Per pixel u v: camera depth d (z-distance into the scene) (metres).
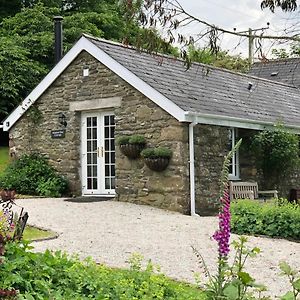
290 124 18.72
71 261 6.87
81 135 17.39
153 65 17.20
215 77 19.42
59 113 17.64
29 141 18.33
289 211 12.06
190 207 14.88
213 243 10.64
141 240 10.75
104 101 16.48
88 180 17.30
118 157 16.06
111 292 6.34
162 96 15.08
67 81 17.47
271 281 8.20
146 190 15.43
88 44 16.81
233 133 17.17
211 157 15.77
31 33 28.47
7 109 26.52
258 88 21.17
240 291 4.38
